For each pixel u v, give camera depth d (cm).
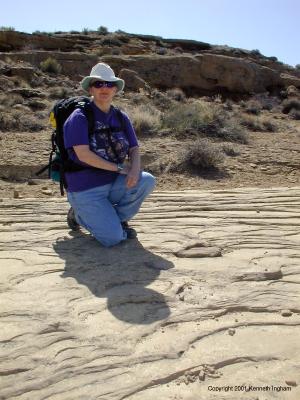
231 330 341
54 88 2370
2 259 482
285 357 310
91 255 490
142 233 571
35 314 362
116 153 504
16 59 3103
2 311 366
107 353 311
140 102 2347
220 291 407
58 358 304
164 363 301
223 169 1152
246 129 1925
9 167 1064
